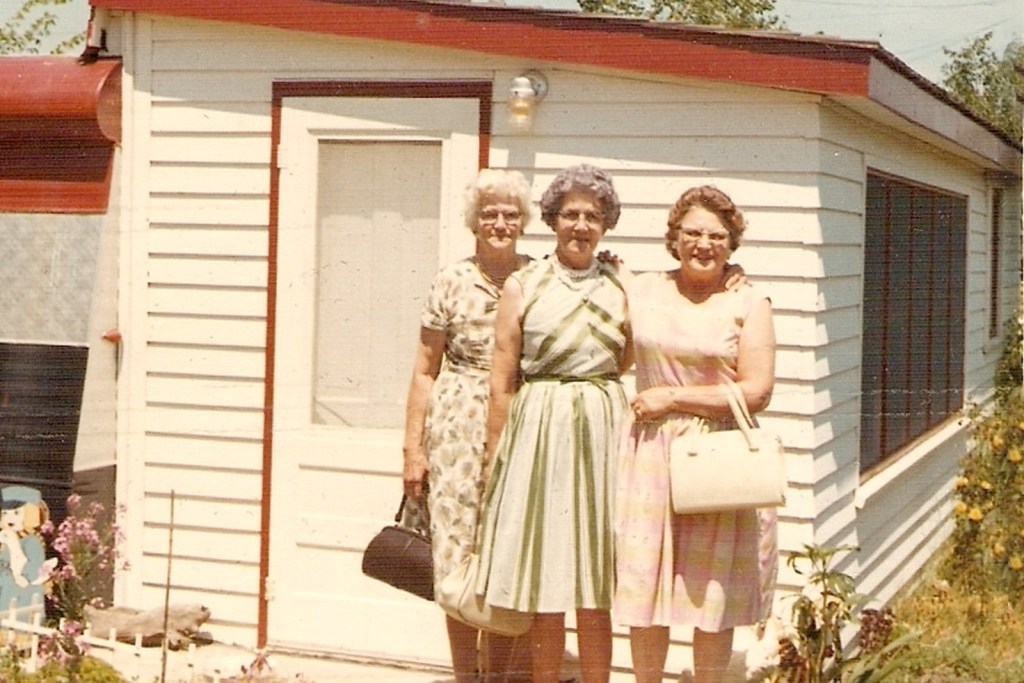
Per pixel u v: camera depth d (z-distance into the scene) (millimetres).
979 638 7012
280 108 6105
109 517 6285
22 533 6188
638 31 5582
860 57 5309
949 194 9320
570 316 4770
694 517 4648
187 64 6211
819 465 5719
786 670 5281
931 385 8797
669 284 4777
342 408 6129
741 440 4543
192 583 6250
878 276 7027
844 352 6125
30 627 5727
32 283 6289
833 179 5781
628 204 5730
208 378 6230
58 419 6184
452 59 5891
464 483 5051
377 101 5980
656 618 4680
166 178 6262
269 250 6133
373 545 5242
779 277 5578
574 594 4742
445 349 5180
